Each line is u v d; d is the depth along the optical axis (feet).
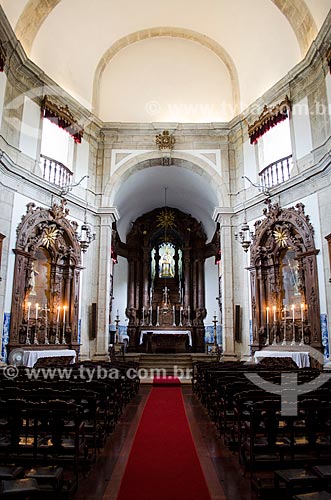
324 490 11.87
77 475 15.42
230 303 55.67
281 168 49.98
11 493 10.12
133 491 14.97
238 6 53.47
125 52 62.03
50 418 16.71
